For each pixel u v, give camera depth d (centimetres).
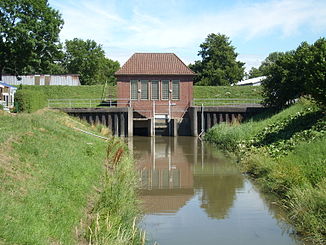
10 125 1616
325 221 974
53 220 809
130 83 4184
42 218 779
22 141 1323
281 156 1689
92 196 1123
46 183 994
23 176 970
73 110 3688
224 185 1598
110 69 9469
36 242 674
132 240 854
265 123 2809
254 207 1259
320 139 1692
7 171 952
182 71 4225
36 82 5609
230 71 7200
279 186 1386
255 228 1056
